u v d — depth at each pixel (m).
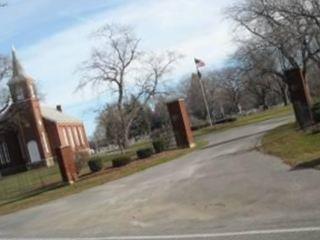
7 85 75.00
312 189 13.10
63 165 34.72
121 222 15.15
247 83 84.00
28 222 19.89
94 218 17.05
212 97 113.38
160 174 25.97
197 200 15.75
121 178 29.56
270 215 11.49
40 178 45.06
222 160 25.20
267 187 14.86
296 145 24.23
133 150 56.59
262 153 24.03
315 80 67.62
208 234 10.90
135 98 67.56
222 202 14.42
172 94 69.19
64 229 16.11
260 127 51.34
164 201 17.16
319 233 9.16
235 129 61.41
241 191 15.28
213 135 58.41
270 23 51.16
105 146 97.31
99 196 23.20
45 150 76.75
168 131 48.94
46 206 24.48
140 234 12.62
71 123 88.62
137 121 93.50
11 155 76.62
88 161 37.69
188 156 33.34
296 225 10.03
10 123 74.88
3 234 17.83
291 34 48.84
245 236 10.00
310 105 32.66
